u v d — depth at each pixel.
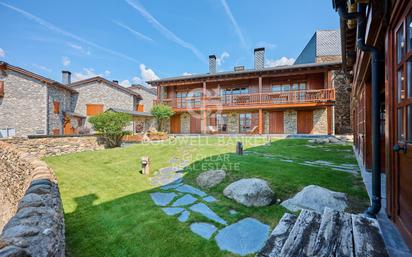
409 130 1.75
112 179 5.51
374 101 2.60
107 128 11.67
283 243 1.45
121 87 19.88
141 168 6.57
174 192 4.38
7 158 6.75
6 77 13.88
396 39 1.98
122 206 3.71
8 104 13.85
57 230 1.82
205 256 2.25
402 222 1.88
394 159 2.07
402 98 1.89
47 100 14.66
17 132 13.89
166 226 2.91
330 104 12.73
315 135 12.87
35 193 2.31
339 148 8.36
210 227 2.84
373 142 2.55
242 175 4.71
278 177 4.34
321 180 4.09
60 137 9.90
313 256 1.27
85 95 18.75
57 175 5.94
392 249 1.74
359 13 2.72
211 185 4.55
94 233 2.82
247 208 3.32
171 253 2.34
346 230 1.54
